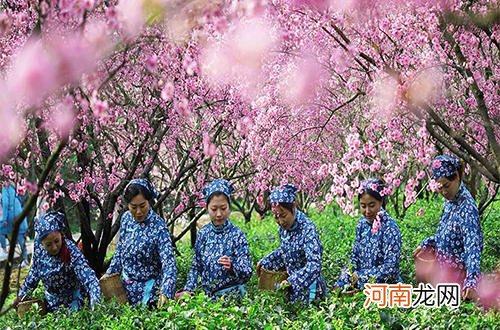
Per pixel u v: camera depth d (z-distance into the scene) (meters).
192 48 5.38
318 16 5.02
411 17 5.09
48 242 5.70
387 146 5.16
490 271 6.83
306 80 5.86
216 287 6.07
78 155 7.41
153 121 7.82
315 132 7.93
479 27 5.09
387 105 5.30
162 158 10.27
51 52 2.12
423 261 5.90
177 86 6.96
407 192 5.20
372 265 6.09
